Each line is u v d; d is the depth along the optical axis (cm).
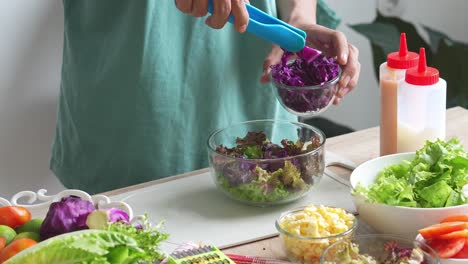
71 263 80
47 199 117
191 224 115
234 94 149
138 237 84
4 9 162
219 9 112
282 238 101
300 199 120
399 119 127
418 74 123
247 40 146
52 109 175
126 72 144
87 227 97
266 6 142
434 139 125
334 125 224
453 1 222
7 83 168
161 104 144
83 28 150
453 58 220
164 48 142
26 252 80
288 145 123
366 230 110
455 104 221
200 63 144
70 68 154
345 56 125
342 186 124
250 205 119
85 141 154
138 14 140
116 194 124
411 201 105
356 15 215
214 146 125
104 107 150
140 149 147
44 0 166
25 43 167
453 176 111
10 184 176
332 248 95
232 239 109
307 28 134
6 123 171
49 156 178
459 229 96
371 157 134
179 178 130
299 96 120
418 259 92
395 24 218
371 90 223
